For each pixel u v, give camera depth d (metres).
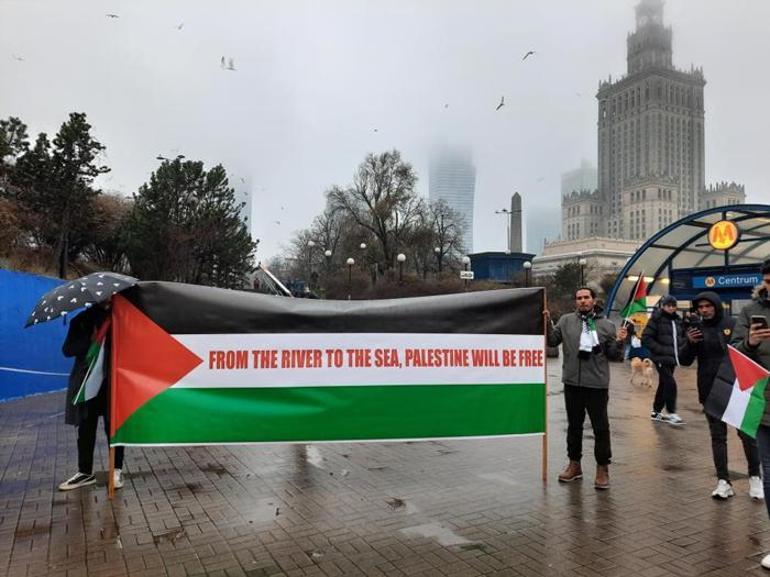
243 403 5.33
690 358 5.73
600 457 5.60
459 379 5.58
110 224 36.47
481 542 4.35
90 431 5.67
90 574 3.82
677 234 20.19
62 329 12.87
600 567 3.94
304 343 5.41
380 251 56.56
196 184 37.12
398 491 5.55
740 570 3.90
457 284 53.91
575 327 5.69
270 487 5.68
